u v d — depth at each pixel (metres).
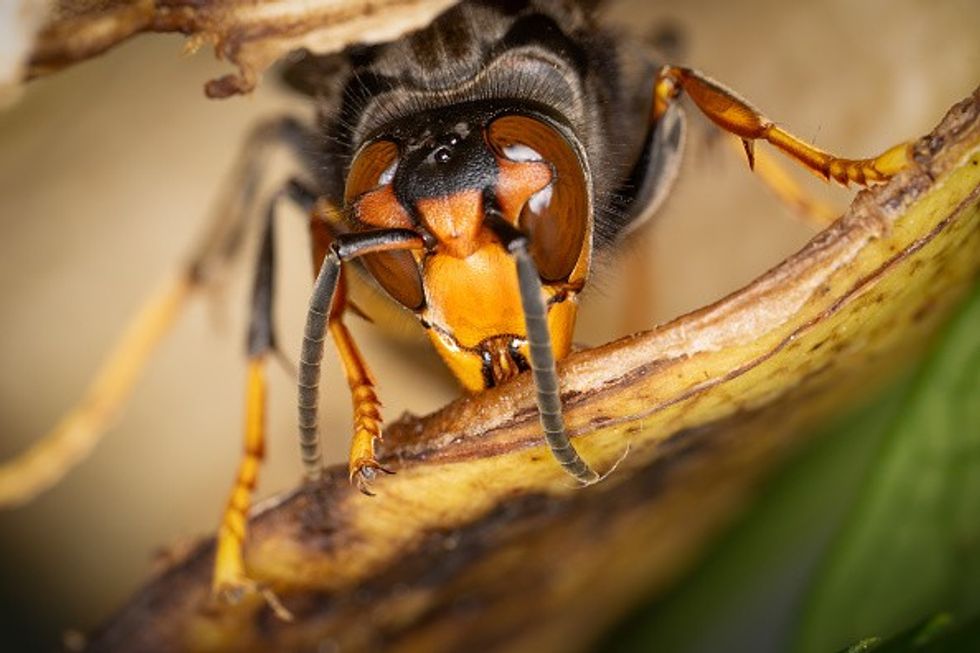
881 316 0.07
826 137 0.10
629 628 0.09
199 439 0.10
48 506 0.10
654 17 0.10
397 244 0.08
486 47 0.08
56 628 0.10
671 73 0.08
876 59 0.10
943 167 0.07
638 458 0.08
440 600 0.08
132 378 0.10
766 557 0.08
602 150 0.08
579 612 0.09
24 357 0.10
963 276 0.07
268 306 0.09
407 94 0.08
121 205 0.11
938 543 0.07
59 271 0.11
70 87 0.10
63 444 0.10
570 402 0.07
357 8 0.08
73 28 0.08
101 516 0.10
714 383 0.07
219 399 0.10
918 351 0.08
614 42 0.09
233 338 0.10
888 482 0.07
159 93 0.10
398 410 0.09
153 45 0.10
